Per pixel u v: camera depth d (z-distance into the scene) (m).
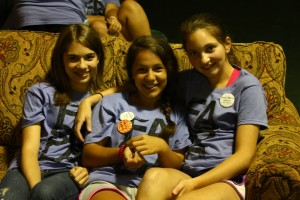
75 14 2.40
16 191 1.54
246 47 1.89
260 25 4.08
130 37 2.55
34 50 1.93
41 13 2.33
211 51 1.58
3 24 2.57
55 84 1.78
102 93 1.75
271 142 1.52
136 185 1.54
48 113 1.73
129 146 1.50
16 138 1.91
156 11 4.40
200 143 1.60
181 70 1.88
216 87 1.65
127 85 1.80
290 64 3.47
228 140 1.58
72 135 1.71
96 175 1.56
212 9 4.41
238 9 4.39
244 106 1.56
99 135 1.61
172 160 1.57
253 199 1.33
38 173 1.61
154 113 1.67
